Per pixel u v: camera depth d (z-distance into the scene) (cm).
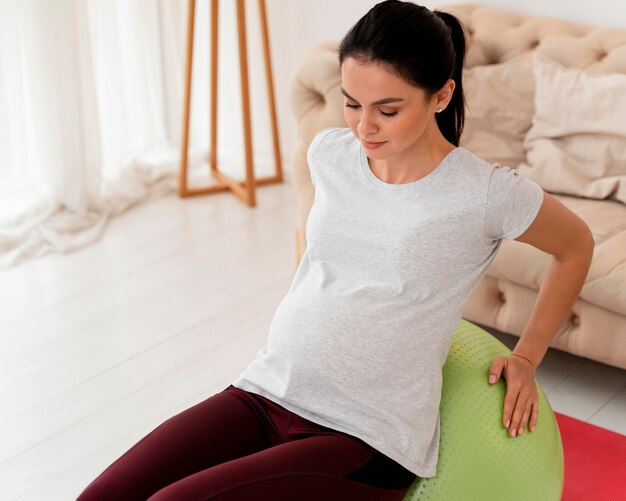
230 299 295
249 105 346
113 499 142
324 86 253
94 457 223
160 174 383
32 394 248
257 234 338
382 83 135
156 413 239
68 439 229
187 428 150
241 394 158
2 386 251
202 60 392
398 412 148
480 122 274
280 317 157
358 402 147
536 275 227
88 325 280
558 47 271
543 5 293
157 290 301
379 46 133
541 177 259
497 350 179
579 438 223
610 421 231
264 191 376
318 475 139
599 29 271
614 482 208
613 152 253
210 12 359
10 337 274
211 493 132
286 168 396
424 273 147
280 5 363
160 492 133
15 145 334
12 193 338
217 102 372
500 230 147
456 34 150
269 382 154
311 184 264
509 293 238
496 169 147
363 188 154
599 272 218
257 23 373
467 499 155
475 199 144
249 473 135
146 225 347
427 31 136
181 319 283
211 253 325
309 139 260
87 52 334
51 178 339
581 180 254
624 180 247
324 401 149
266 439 154
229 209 361
